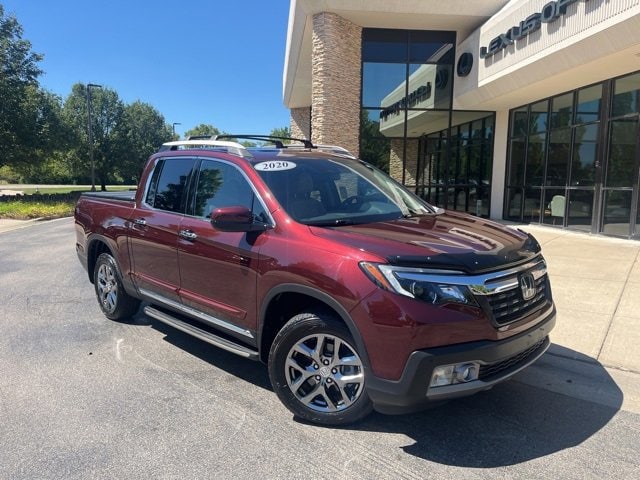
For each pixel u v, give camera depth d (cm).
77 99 5141
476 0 1516
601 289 654
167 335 520
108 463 295
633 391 386
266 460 298
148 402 372
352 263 301
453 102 1744
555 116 1420
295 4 1673
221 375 421
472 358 285
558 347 466
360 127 1720
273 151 441
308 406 337
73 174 5366
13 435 326
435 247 303
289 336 333
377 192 430
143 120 6131
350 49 1625
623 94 1148
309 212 363
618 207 1162
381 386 292
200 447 312
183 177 454
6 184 7375
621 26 938
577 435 326
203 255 399
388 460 297
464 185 1827
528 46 1248
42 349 480
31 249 1133
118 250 518
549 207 1449
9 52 3044
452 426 337
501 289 300
